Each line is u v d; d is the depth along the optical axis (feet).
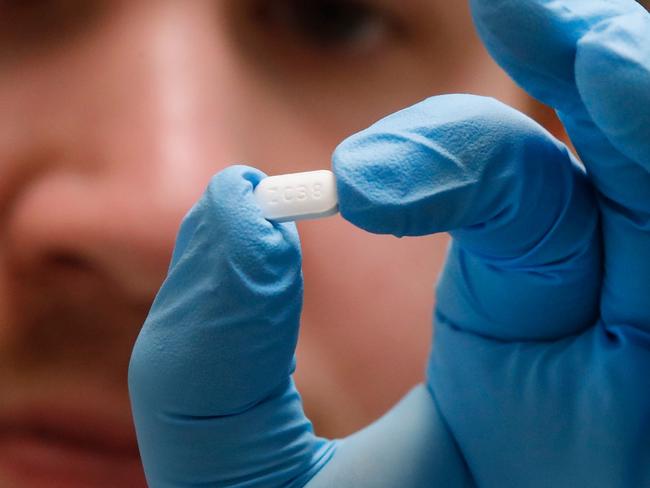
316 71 0.90
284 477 0.58
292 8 0.89
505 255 0.58
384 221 0.52
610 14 0.52
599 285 0.59
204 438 0.56
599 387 0.58
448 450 0.61
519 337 0.60
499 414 0.60
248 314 0.53
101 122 0.81
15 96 0.83
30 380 0.82
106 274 0.79
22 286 0.80
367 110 0.91
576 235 0.57
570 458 0.58
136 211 0.77
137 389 0.55
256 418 0.56
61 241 0.78
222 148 0.81
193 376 0.54
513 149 0.54
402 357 0.91
